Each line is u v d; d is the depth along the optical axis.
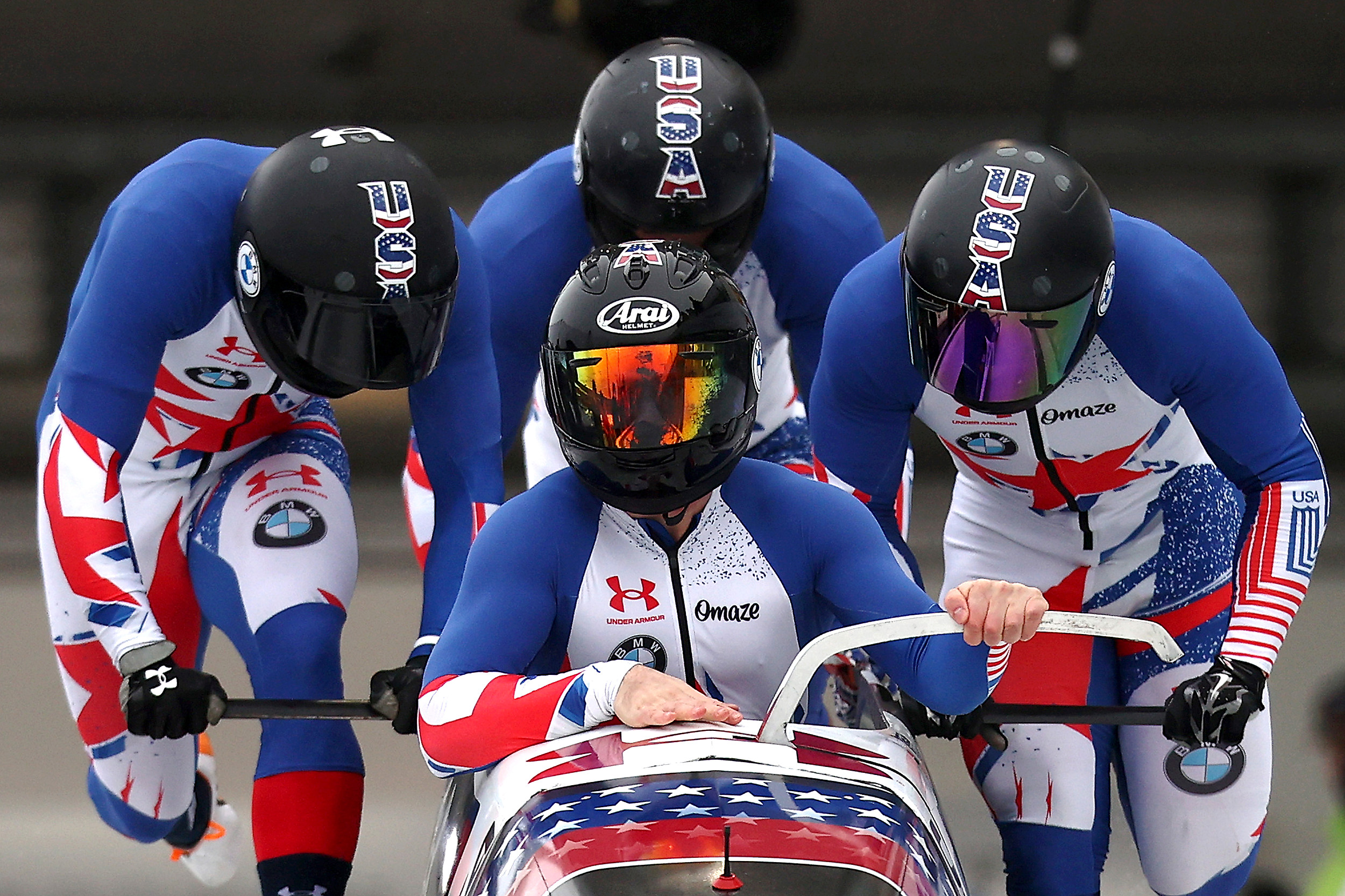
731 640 11.32
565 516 11.35
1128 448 13.05
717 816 9.43
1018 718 11.80
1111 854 18.98
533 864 9.28
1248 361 12.17
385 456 36.41
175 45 36.75
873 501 13.59
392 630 26.30
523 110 37.19
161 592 13.98
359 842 19.12
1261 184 37.38
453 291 11.88
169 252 12.23
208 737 16.20
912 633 10.17
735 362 10.77
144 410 12.50
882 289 12.52
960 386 11.73
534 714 10.53
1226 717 11.49
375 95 37.19
